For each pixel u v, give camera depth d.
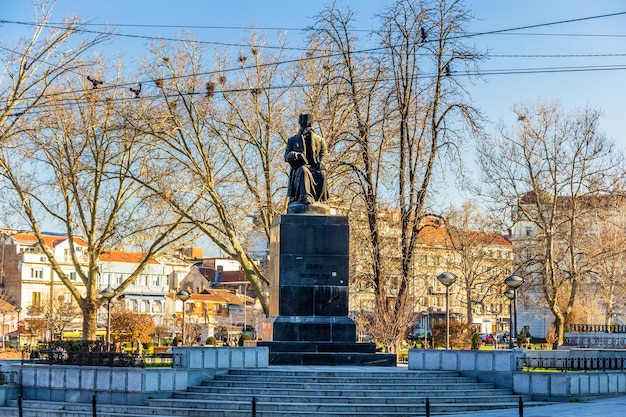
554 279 69.00
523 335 82.94
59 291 129.00
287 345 39.75
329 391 33.19
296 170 41.94
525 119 68.81
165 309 131.62
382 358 40.03
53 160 61.53
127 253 134.50
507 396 34.56
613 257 80.12
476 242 97.31
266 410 31.31
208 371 35.44
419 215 58.00
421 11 56.69
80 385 34.91
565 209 75.25
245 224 61.97
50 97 59.91
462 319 129.00
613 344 64.75
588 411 30.88
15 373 36.56
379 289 58.50
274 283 41.62
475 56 56.81
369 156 57.44
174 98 60.75
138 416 31.33
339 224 41.03
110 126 59.97
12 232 68.19
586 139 68.50
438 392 33.94
